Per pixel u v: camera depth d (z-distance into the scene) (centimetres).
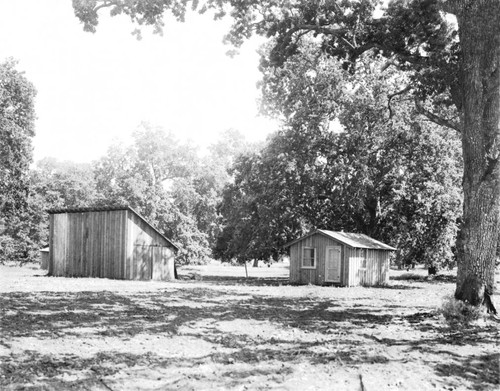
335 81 4028
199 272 5997
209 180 7812
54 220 3994
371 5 1981
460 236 1661
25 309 1600
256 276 5091
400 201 4359
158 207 6184
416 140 4069
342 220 4600
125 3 1872
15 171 5253
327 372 868
